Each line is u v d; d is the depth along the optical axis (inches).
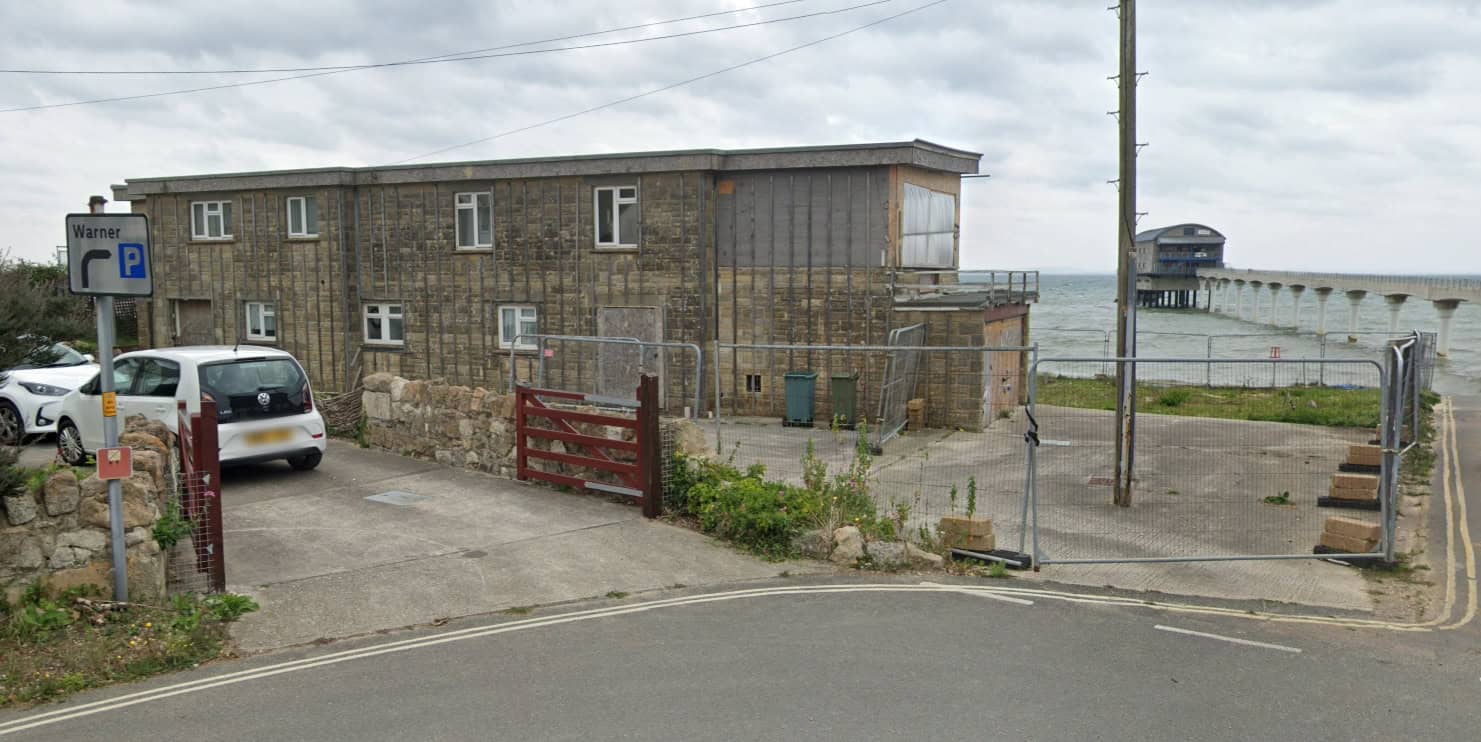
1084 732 231.3
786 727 233.3
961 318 767.7
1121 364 502.9
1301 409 815.7
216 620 309.9
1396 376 387.5
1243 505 508.1
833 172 798.5
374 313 994.7
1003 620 318.0
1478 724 238.7
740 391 836.0
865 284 795.4
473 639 298.0
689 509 440.1
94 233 292.4
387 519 437.1
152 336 1123.3
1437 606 341.4
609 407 579.2
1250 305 4798.2
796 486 478.0
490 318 930.1
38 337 388.8
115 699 253.9
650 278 849.5
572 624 311.7
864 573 372.8
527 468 507.2
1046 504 511.2
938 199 901.8
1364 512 487.8
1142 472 593.6
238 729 235.1
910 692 255.4
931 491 541.3
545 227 890.7
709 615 320.8
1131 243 513.7
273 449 510.3
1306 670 274.8
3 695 253.6
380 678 267.0
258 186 1010.7
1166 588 361.4
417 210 954.7
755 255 824.9
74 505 300.8
